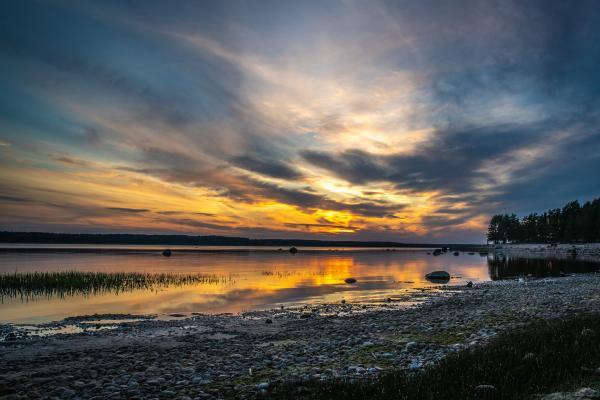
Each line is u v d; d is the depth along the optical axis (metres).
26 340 20.92
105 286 46.91
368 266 88.06
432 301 35.78
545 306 27.53
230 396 11.26
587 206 173.12
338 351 16.92
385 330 21.58
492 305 29.52
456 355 13.23
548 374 10.66
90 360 16.38
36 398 11.74
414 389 9.99
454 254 161.00
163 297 39.66
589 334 14.69
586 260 104.19
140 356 16.95
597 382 9.99
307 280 56.16
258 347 18.50
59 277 48.97
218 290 45.00
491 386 9.75
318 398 10.21
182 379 13.31
